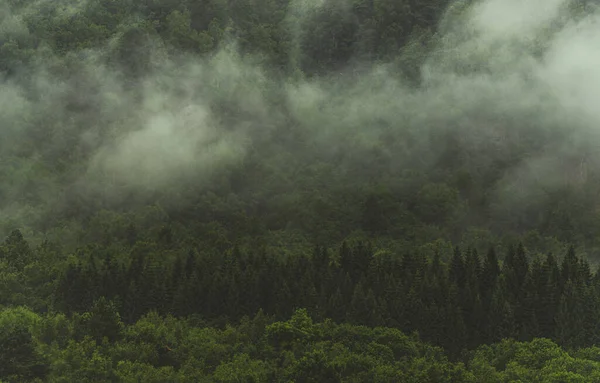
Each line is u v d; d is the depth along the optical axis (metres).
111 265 99.75
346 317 89.00
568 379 73.31
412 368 77.62
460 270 95.31
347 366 76.12
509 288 92.00
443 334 86.44
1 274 101.31
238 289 93.94
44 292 99.44
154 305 94.62
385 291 92.62
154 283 95.75
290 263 99.62
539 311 88.62
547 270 92.75
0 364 73.12
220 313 93.69
